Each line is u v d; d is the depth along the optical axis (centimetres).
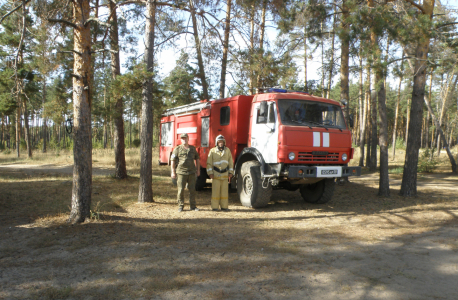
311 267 408
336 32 905
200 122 1047
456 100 3078
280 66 1309
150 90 843
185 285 355
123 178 1301
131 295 331
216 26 1234
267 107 779
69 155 2488
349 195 1009
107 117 1236
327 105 816
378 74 876
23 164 2014
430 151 2012
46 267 407
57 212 701
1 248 479
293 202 912
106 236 534
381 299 322
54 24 687
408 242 513
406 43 833
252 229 597
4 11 663
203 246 492
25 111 2500
